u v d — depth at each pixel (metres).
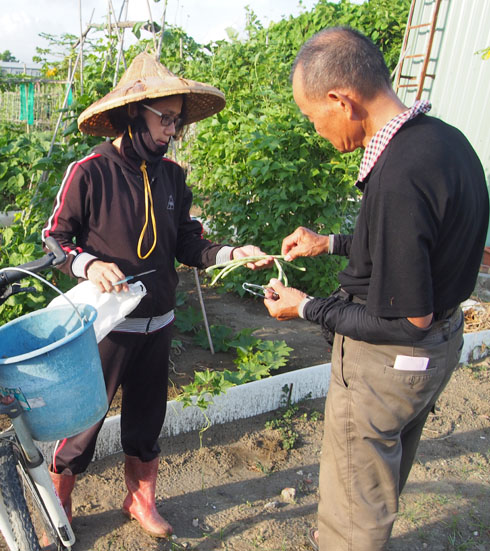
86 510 2.73
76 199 2.16
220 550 2.56
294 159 5.47
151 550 2.52
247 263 2.55
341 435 1.98
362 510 1.97
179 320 4.84
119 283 2.03
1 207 6.96
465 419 3.83
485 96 6.99
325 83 1.70
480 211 1.75
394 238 1.59
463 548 2.68
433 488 3.11
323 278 5.65
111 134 2.54
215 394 3.43
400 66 7.75
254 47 8.56
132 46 7.55
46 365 1.63
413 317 1.63
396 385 1.83
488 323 5.07
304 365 4.39
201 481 3.02
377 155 1.70
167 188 2.38
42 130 12.70
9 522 1.90
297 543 2.63
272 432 3.50
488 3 6.79
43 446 2.91
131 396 2.53
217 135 6.21
